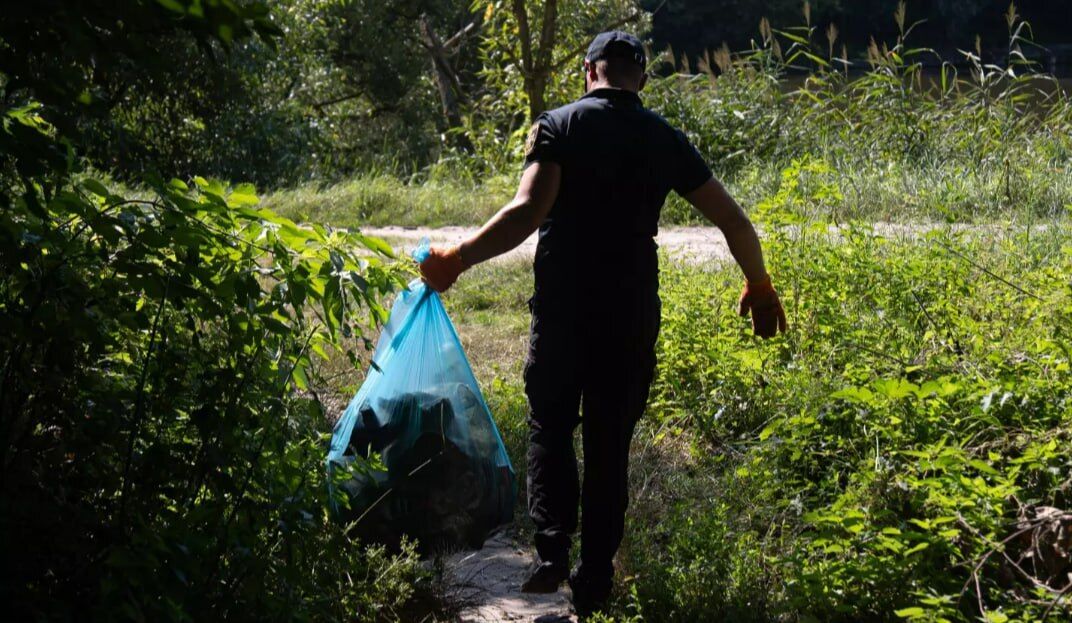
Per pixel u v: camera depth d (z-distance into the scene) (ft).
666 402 16.69
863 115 43.78
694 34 175.83
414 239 34.65
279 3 63.31
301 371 10.22
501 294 25.21
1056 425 12.14
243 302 9.05
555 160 11.03
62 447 8.58
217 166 55.16
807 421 12.92
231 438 9.02
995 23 191.11
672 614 10.89
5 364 8.73
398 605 11.46
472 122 56.90
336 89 89.10
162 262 9.25
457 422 12.55
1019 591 10.05
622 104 11.32
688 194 11.59
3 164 8.16
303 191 44.14
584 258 11.01
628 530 12.62
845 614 10.61
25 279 8.57
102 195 8.82
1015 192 32.76
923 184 34.40
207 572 8.98
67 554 8.20
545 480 11.36
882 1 183.32
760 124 45.11
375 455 11.16
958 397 12.97
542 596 12.11
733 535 12.19
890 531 10.27
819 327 17.22
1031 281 18.31
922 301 17.76
